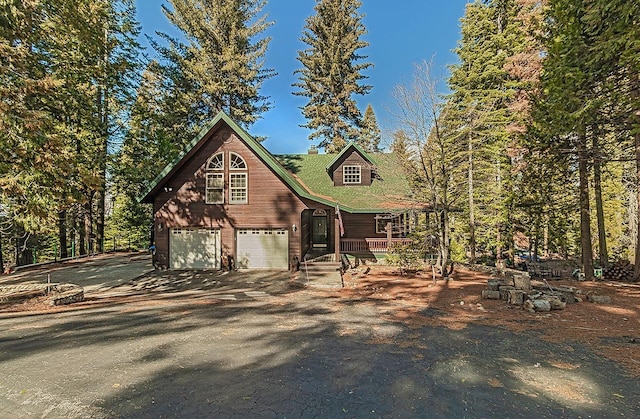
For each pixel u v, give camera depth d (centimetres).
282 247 1783
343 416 398
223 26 2675
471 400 437
